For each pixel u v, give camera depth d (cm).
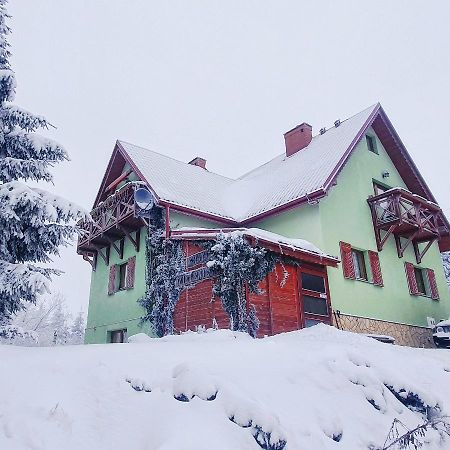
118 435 372
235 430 381
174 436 354
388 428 475
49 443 346
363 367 570
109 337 1572
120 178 1686
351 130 1623
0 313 950
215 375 454
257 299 1053
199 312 1145
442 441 485
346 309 1293
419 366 663
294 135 1953
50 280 973
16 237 1012
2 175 1044
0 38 1146
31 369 443
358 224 1473
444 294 1806
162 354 518
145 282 1396
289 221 1412
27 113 1096
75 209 1017
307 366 548
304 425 427
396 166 1844
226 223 1498
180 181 1645
